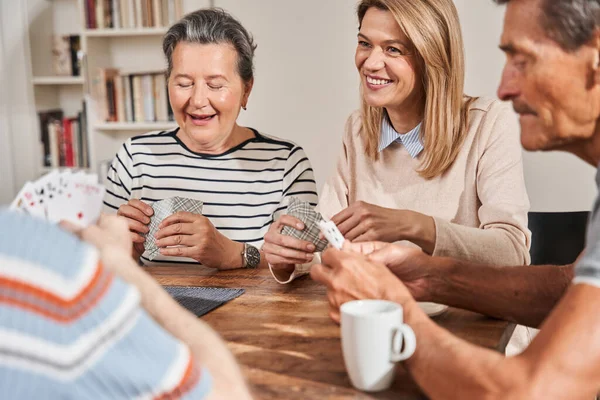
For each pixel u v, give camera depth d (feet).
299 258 5.23
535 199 10.42
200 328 2.75
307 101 11.59
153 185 7.28
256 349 3.81
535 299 4.17
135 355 2.22
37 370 2.09
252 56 6.91
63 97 13.64
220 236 6.21
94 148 12.48
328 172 11.70
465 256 5.27
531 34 3.25
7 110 12.96
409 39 5.79
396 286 3.62
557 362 2.85
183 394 2.29
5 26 12.82
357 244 4.41
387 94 5.98
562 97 3.26
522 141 3.50
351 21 11.19
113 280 2.26
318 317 4.35
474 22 10.46
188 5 11.80
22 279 2.10
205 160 7.23
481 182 6.02
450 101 5.97
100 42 12.57
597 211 3.14
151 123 12.09
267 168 7.24
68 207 3.66
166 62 7.02
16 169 13.20
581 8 3.08
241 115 11.89
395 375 3.49
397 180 6.39
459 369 3.05
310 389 3.31
